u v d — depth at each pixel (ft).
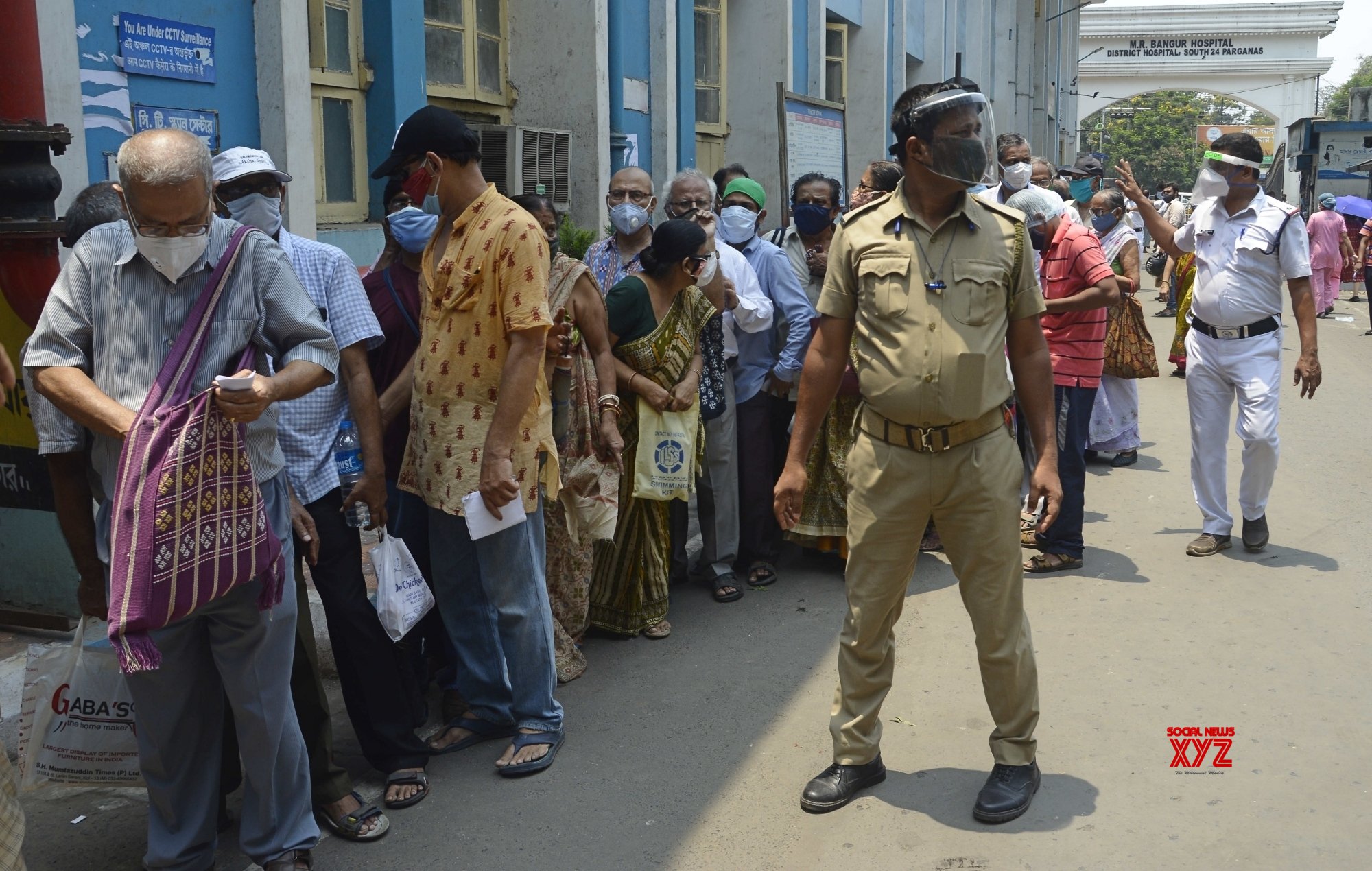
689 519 22.08
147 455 8.77
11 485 15.30
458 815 11.93
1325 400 34.58
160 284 9.28
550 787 12.46
